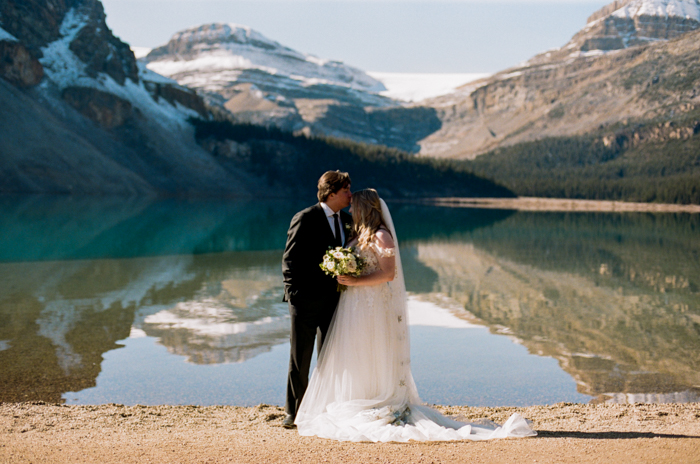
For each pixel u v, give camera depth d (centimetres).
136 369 730
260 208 6219
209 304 1170
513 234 3462
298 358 434
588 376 755
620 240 3064
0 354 779
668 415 482
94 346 835
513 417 399
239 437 384
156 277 1521
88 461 320
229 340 885
